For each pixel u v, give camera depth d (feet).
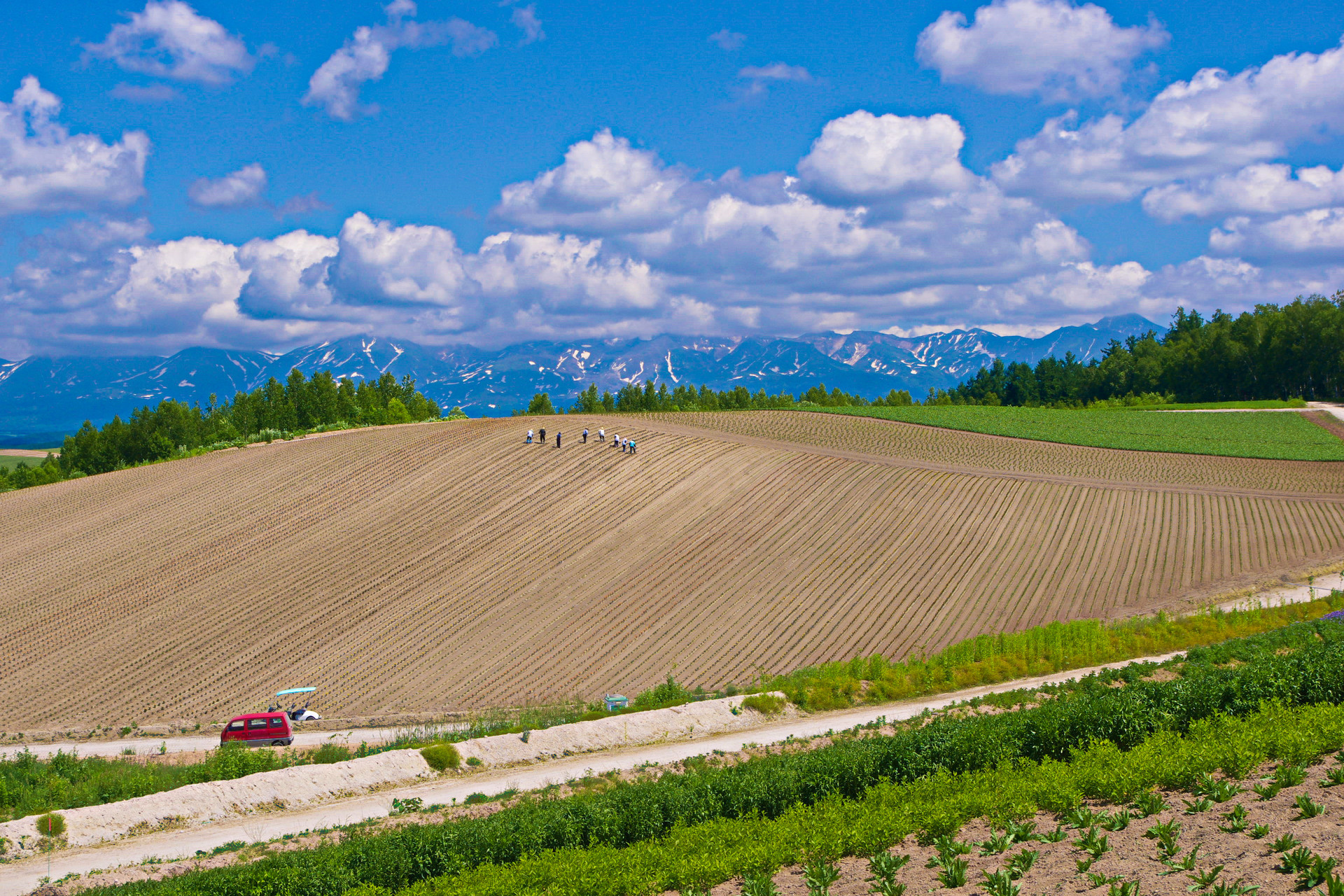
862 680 114.52
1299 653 63.46
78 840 65.92
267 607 166.71
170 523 211.82
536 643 148.77
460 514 209.56
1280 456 286.25
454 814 66.54
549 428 286.46
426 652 147.13
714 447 264.11
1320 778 37.17
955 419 364.79
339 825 67.87
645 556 184.44
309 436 298.35
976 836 38.83
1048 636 123.34
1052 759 51.39
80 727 123.65
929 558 182.19
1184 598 157.38
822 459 254.88
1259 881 28.32
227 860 58.44
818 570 176.45
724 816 53.11
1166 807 37.50
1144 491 229.45
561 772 81.92
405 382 448.24
